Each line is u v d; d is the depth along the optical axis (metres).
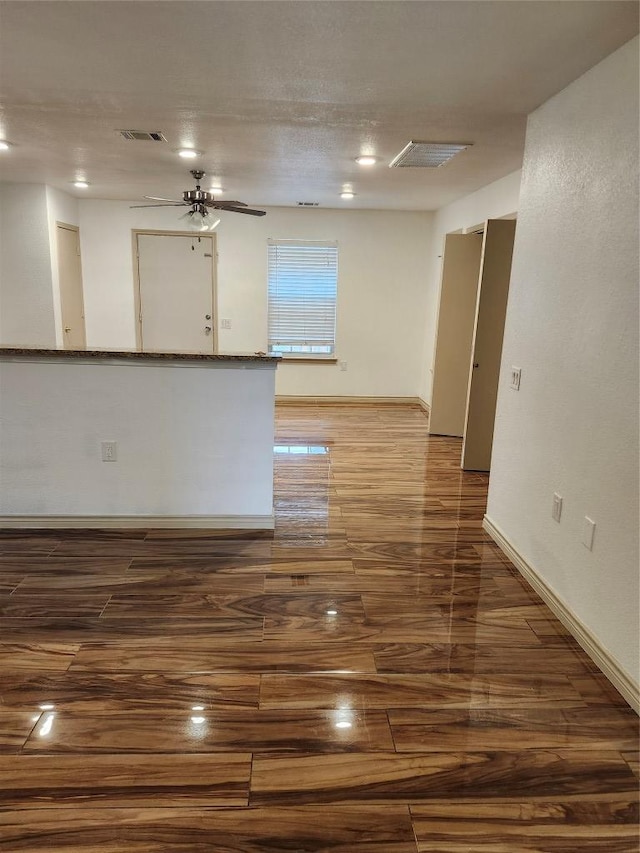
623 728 1.91
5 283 5.81
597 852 1.49
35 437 3.21
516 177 4.37
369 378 7.36
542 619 2.55
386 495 4.10
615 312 2.12
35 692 2.00
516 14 1.90
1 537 3.23
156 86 2.70
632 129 2.03
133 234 6.70
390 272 7.04
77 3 1.91
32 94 2.85
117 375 3.15
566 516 2.49
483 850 1.48
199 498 3.37
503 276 4.46
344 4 1.87
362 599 2.68
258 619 2.49
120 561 2.98
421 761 1.75
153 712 1.92
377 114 3.05
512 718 1.94
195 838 1.49
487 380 4.60
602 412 2.21
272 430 3.30
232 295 6.98
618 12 1.86
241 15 1.97
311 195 5.80
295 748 1.79
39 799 1.59
